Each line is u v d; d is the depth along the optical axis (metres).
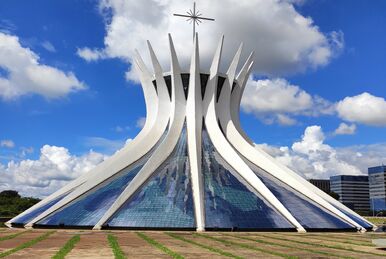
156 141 46.53
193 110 46.25
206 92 47.78
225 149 44.53
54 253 19.78
